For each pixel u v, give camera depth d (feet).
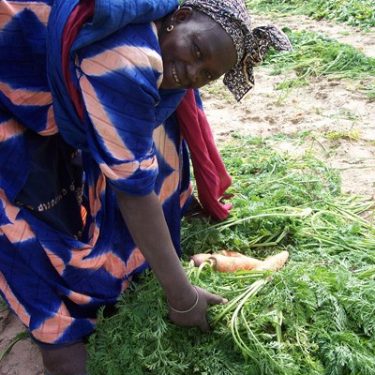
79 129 7.06
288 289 7.94
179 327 7.84
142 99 6.36
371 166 12.15
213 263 8.82
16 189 7.51
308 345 7.52
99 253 8.16
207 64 6.65
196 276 8.33
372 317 7.82
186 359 7.60
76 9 6.28
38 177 7.71
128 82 6.24
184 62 6.64
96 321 8.21
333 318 7.80
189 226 10.00
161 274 7.19
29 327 7.84
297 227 9.86
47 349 7.91
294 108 14.75
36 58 6.84
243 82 7.57
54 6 6.51
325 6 22.03
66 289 7.95
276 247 9.80
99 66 6.25
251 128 13.98
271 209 10.12
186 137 9.09
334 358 7.33
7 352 8.73
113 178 6.58
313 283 8.09
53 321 7.82
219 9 6.50
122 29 6.23
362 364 7.27
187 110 8.77
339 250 9.52
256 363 7.38
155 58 6.34
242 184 11.25
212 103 15.30
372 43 18.85
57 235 7.86
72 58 6.35
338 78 16.19
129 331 7.83
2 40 6.68
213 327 7.84
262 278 8.39
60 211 8.11
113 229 8.29
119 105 6.36
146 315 7.84
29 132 7.54
